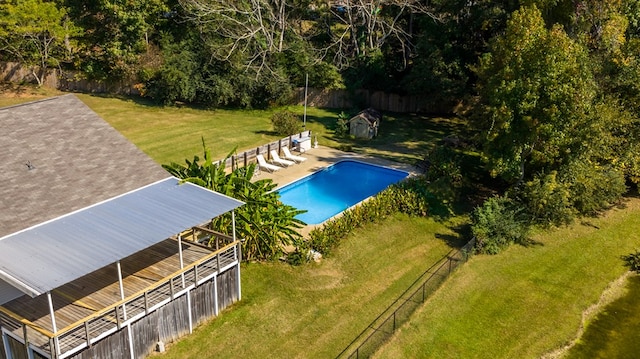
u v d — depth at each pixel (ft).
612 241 92.07
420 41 150.71
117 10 161.27
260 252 78.84
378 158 127.24
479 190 108.78
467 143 130.41
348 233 89.35
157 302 60.03
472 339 66.90
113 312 57.52
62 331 50.85
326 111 171.42
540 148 91.76
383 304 71.97
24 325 52.26
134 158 72.43
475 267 82.23
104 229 58.75
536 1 102.63
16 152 65.05
